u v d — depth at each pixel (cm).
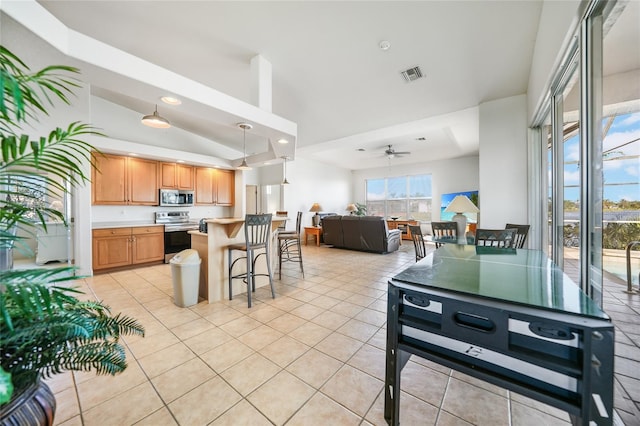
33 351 89
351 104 379
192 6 209
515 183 340
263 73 280
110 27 232
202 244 306
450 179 832
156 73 206
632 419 119
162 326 233
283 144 379
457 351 99
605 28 133
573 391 78
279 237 402
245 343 204
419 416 131
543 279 118
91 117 420
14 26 141
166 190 509
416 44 253
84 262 382
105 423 129
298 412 135
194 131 553
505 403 139
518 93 337
